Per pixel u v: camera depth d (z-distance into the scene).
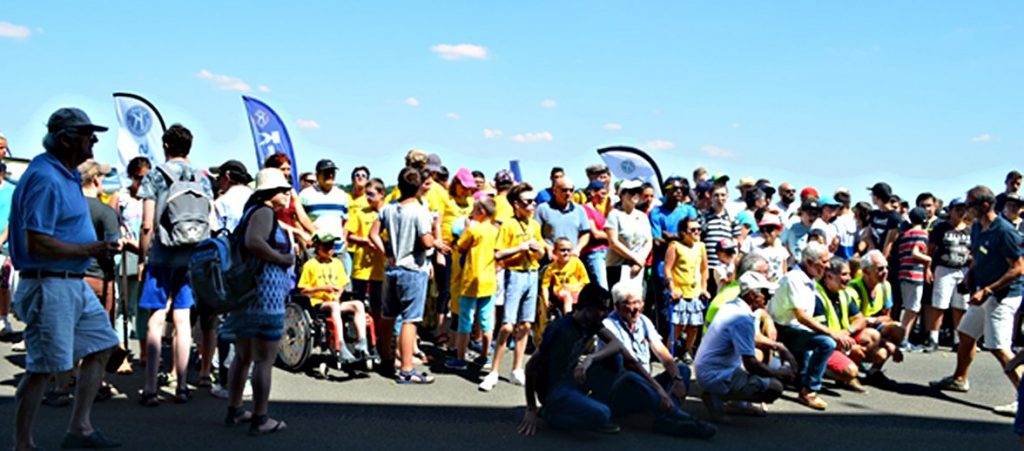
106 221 6.44
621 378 6.04
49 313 4.73
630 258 8.78
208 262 5.36
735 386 6.31
